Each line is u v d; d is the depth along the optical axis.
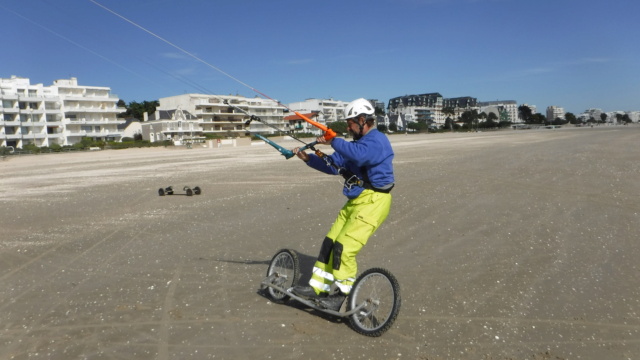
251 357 3.64
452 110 173.25
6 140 72.75
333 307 4.19
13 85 76.31
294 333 4.05
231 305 4.67
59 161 34.00
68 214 9.84
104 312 4.54
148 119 105.06
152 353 3.72
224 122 100.50
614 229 7.62
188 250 6.76
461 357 3.64
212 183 14.83
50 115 80.12
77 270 5.92
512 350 3.75
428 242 7.02
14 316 4.48
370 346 3.81
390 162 4.18
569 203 9.92
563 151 25.66
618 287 5.08
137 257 6.45
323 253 4.39
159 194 12.21
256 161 25.48
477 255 6.33
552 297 4.83
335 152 4.48
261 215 9.23
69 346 3.86
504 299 4.78
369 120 4.23
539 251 6.48
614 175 14.39
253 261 6.18
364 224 4.13
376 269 4.12
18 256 6.60
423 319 4.32
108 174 19.72
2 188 15.16
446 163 19.80
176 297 4.90
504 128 168.50
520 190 11.80
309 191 12.35
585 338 3.95
